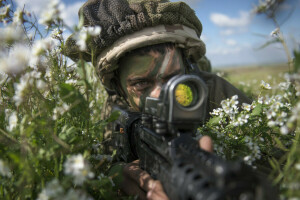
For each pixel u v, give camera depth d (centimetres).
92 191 116
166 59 144
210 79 202
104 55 154
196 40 160
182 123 99
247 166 113
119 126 180
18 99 104
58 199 81
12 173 111
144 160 129
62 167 110
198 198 69
